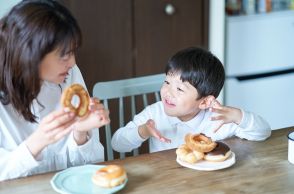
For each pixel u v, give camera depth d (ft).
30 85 4.33
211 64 5.50
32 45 4.11
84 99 4.29
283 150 4.90
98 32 8.31
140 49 8.75
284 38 10.15
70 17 4.26
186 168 4.50
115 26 8.41
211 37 9.31
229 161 4.54
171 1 8.73
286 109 10.61
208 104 5.58
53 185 4.10
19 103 4.53
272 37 10.02
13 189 4.14
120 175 4.11
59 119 4.12
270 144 5.06
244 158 4.72
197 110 5.79
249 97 10.18
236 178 4.32
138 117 5.98
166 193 4.06
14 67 4.29
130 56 8.70
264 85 10.21
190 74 5.38
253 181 4.26
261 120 5.21
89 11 8.14
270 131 5.25
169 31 8.89
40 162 4.48
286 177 4.33
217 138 5.62
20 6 4.25
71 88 4.22
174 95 5.51
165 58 9.00
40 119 4.95
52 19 4.11
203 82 5.42
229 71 9.92
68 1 7.93
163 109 5.93
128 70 8.76
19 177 4.36
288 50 10.30
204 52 5.64
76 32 4.23
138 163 4.61
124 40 8.56
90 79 8.48
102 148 5.12
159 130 5.86
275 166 4.55
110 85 5.84
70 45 4.21
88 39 8.27
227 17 9.56
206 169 4.42
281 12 9.94
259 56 10.07
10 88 4.42
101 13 8.24
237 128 5.36
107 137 5.95
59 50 4.17
